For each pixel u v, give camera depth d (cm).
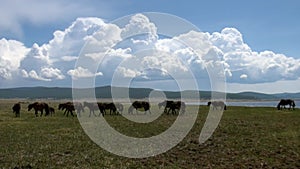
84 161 2102
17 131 3512
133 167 1973
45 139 2972
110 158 2211
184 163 2084
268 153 2341
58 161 2086
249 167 1961
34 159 2142
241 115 5691
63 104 5778
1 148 2519
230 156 2272
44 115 5816
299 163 2056
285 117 5272
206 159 2192
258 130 3566
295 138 3002
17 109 5597
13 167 1933
